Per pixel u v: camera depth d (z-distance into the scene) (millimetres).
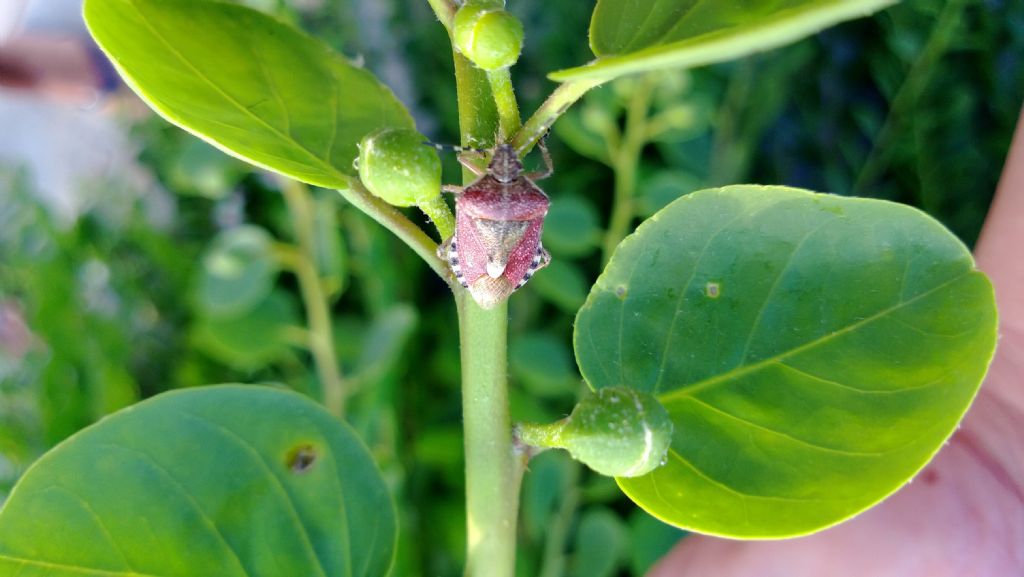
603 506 142
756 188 52
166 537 51
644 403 45
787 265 52
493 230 64
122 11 49
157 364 141
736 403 51
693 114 126
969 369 46
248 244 119
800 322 51
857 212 51
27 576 48
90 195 149
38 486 50
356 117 54
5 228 136
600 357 54
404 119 55
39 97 180
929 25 142
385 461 125
